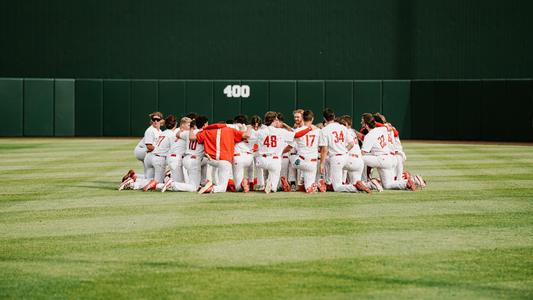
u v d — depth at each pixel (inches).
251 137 1250.0
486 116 2733.8
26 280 662.5
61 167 1665.8
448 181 1382.9
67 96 2851.9
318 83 2824.8
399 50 2938.0
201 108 2859.3
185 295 616.4
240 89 2851.9
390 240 823.1
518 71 2871.6
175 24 2999.5
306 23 2974.9
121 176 1475.1
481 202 1104.8
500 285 644.7
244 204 1083.9
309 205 1074.1
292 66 2984.7
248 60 2984.7
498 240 824.9
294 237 839.1
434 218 962.7
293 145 1232.2
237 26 2987.2
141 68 3004.4
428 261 726.5
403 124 2802.7
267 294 618.5
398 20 2938.0
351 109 2815.0
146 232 869.8
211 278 666.8
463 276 672.4
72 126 2856.8
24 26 2987.2
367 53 2955.2
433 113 2783.0
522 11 2856.8
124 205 1076.5
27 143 2524.6
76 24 2989.7
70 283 652.7
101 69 3004.4
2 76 2982.3
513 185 1317.7
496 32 2876.5
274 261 726.5
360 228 892.6
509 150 2246.6
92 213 1005.2
